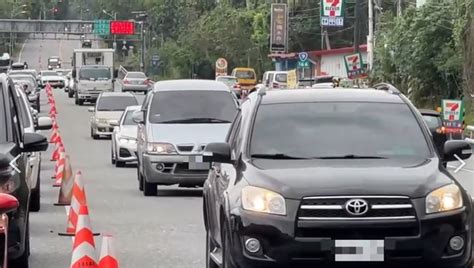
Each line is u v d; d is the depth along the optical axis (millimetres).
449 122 35250
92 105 75938
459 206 10438
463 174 29422
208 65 121188
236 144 12219
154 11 150875
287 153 11547
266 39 111000
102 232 17797
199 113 24047
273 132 11828
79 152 39281
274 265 10211
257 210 10359
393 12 96125
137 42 167625
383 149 11578
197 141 23016
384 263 10156
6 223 10578
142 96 71375
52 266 14414
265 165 11156
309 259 10172
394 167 10961
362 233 10172
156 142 23125
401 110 12156
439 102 57094
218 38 114688
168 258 15047
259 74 111688
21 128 14219
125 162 32969
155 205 21906
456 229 10336
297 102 12250
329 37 108250
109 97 47844
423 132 11891
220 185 11898
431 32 56469
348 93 12516
